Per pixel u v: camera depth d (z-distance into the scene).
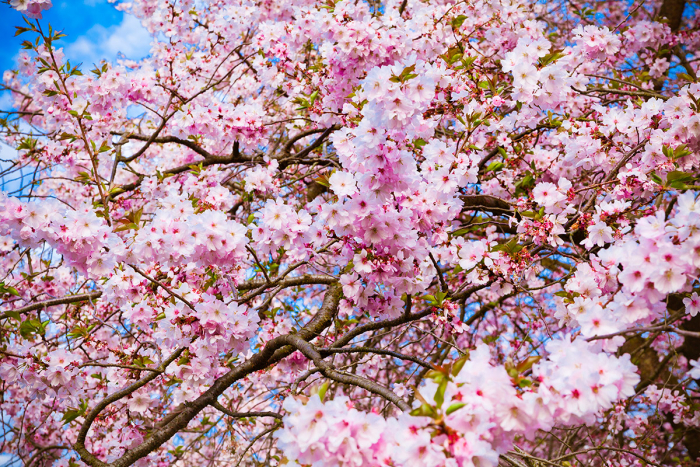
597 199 3.71
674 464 6.17
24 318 4.58
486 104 3.64
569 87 3.78
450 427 1.60
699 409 5.05
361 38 3.69
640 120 3.36
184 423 3.39
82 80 4.38
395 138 2.60
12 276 4.88
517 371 1.78
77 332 3.72
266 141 4.67
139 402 3.71
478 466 1.60
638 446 4.94
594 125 3.62
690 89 3.22
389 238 2.75
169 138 4.90
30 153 5.07
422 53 4.30
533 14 6.78
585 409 1.68
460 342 7.05
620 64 5.95
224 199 3.50
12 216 2.60
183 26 6.02
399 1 5.36
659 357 7.39
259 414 3.42
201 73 5.75
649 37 5.18
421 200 2.86
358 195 2.65
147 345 3.88
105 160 5.48
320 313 3.97
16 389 5.93
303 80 4.58
